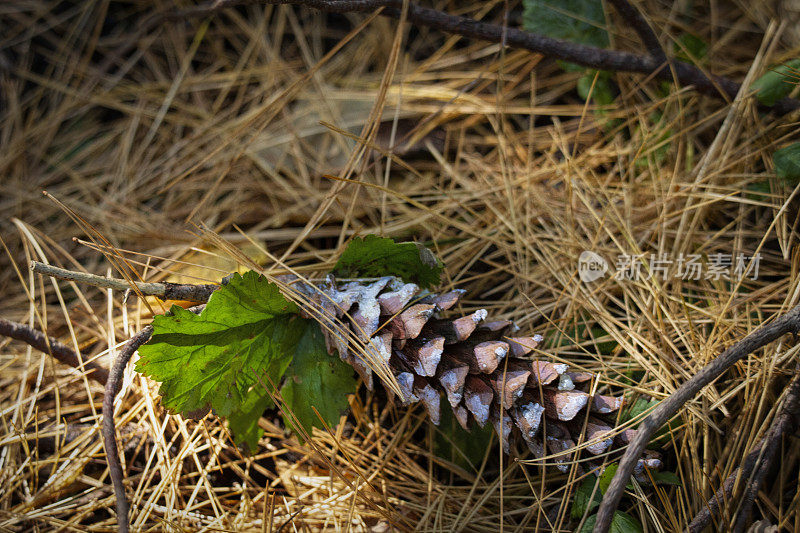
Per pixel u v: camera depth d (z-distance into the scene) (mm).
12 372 831
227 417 785
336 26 984
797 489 781
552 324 824
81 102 959
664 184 868
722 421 788
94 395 823
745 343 756
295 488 796
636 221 857
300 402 788
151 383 807
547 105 930
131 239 892
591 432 761
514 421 761
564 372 771
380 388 821
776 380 789
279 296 777
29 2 983
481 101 924
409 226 872
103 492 795
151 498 785
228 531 781
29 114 955
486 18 964
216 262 861
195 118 957
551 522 781
